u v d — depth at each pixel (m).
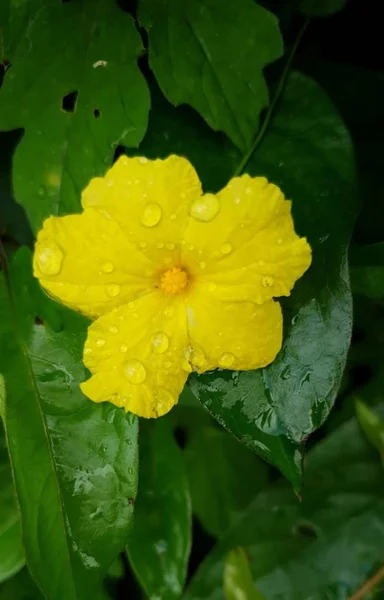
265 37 0.16
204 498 0.19
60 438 0.17
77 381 0.17
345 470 0.18
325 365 0.16
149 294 0.16
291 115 0.17
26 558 0.17
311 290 0.17
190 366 0.16
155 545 0.18
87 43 0.16
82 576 0.17
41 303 0.17
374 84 0.19
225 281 0.16
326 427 0.19
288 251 0.15
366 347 0.19
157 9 0.16
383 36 0.19
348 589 0.17
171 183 0.15
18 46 0.16
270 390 0.16
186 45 0.16
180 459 0.18
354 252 0.18
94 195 0.15
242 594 0.17
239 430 0.16
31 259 0.17
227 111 0.16
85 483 0.17
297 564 0.18
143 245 0.15
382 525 0.18
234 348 0.16
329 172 0.17
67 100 0.16
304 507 0.18
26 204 0.16
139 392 0.16
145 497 0.18
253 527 0.18
